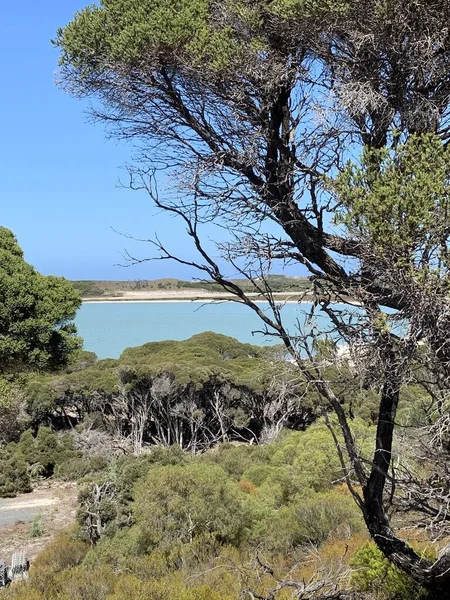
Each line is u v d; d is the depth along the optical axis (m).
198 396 31.84
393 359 2.73
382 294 2.82
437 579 3.27
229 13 3.35
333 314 2.81
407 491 3.30
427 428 2.79
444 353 2.58
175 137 3.66
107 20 3.51
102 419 34.25
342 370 2.86
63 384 34.06
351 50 3.14
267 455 21.22
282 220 3.38
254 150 3.43
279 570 7.72
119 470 16.97
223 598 6.68
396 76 3.06
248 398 30.42
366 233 2.50
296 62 3.38
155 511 11.90
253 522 12.04
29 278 20.14
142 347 42.28
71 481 27.39
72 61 3.58
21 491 25.56
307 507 11.12
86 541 14.49
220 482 12.53
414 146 2.50
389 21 2.83
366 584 4.95
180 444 31.22
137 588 7.64
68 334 21.41
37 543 18.66
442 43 2.89
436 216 2.38
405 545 3.47
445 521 3.06
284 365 3.20
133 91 3.55
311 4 2.96
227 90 3.42
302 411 17.17
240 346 41.34
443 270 2.46
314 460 14.00
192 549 10.73
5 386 20.45
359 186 2.57
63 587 8.55
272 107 3.40
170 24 3.15
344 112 3.06
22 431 33.16
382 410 3.40
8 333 19.53
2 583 13.14
